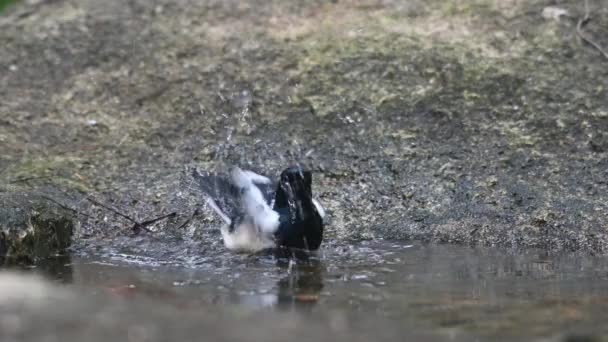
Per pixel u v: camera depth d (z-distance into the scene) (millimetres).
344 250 10445
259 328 6941
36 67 14812
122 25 15648
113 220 11258
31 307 7164
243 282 9094
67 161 12430
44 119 13531
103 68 14656
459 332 7270
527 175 11664
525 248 10516
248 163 12352
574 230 10688
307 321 7352
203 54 14680
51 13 16422
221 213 10445
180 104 13664
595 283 9031
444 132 12609
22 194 11102
